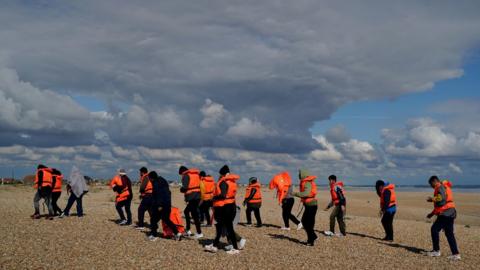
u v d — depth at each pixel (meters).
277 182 15.58
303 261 10.03
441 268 9.84
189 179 13.02
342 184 14.59
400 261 10.45
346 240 13.52
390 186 13.74
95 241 11.59
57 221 15.29
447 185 11.40
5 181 51.12
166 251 10.65
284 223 16.39
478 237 15.39
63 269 8.49
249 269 9.07
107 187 54.06
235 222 11.88
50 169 16.27
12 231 12.70
